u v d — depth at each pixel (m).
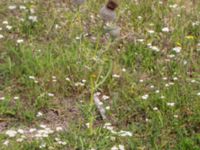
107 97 6.61
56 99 6.66
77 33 8.07
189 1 9.46
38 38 7.91
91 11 8.77
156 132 6.09
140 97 6.66
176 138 6.09
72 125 6.17
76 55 7.39
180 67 7.50
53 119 6.34
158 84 7.09
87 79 7.00
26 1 8.70
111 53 7.74
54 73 7.02
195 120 6.30
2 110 6.26
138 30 8.45
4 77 6.95
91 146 5.78
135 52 7.80
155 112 6.35
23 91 6.70
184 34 8.41
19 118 6.25
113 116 6.44
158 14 8.88
